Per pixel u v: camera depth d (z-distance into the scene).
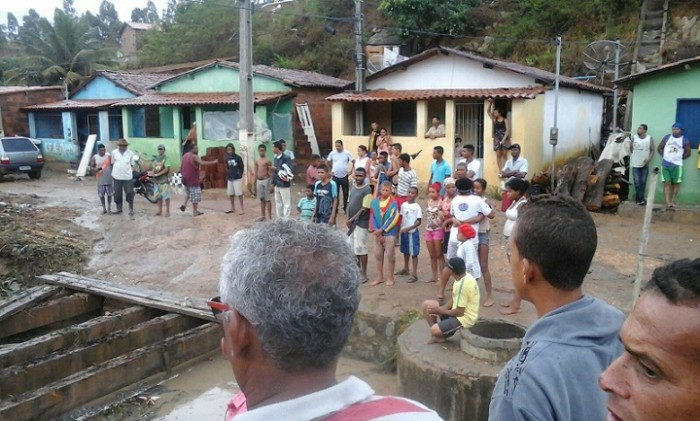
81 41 38.62
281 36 30.58
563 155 16.06
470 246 6.61
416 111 15.75
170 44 36.56
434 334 5.99
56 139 23.42
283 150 11.73
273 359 1.34
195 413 5.97
